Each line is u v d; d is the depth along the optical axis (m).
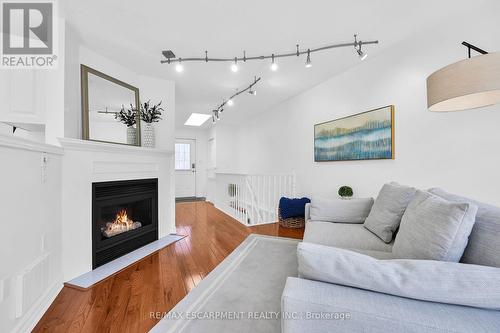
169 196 3.35
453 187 2.08
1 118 1.83
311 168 3.99
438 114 2.19
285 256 2.42
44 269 1.60
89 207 2.15
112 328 1.38
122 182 2.52
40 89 1.97
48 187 1.68
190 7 1.91
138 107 3.11
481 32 1.87
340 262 0.80
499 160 1.81
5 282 1.21
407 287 0.72
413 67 2.38
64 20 2.04
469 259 0.95
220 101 4.66
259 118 5.88
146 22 2.10
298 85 3.81
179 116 5.93
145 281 1.95
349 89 3.18
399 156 2.55
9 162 1.25
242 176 4.32
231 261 2.30
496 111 1.82
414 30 2.27
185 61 2.85
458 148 2.05
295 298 0.74
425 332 0.63
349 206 2.21
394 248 1.35
